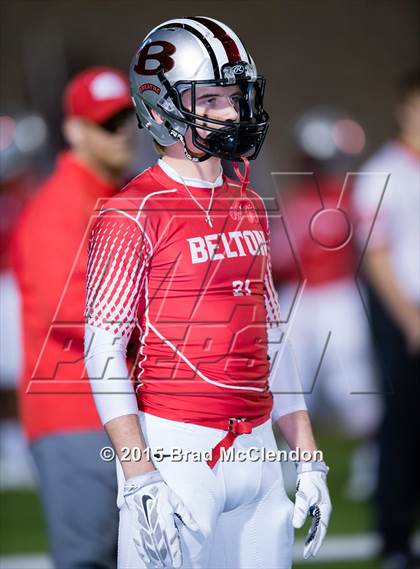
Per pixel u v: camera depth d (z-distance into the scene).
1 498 24.42
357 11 42.41
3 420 28.75
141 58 11.48
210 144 11.19
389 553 19.48
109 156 14.93
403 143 20.02
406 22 42.50
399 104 20.25
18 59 38.62
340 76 42.16
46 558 20.02
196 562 10.94
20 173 30.05
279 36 41.78
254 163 26.00
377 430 19.91
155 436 11.06
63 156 15.01
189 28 11.30
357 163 41.50
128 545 11.04
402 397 19.41
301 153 26.72
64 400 14.23
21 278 14.70
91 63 38.03
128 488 10.63
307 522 22.02
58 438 14.21
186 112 11.09
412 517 19.45
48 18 39.66
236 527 11.32
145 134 18.98
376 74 42.31
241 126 11.12
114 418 10.80
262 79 11.43
